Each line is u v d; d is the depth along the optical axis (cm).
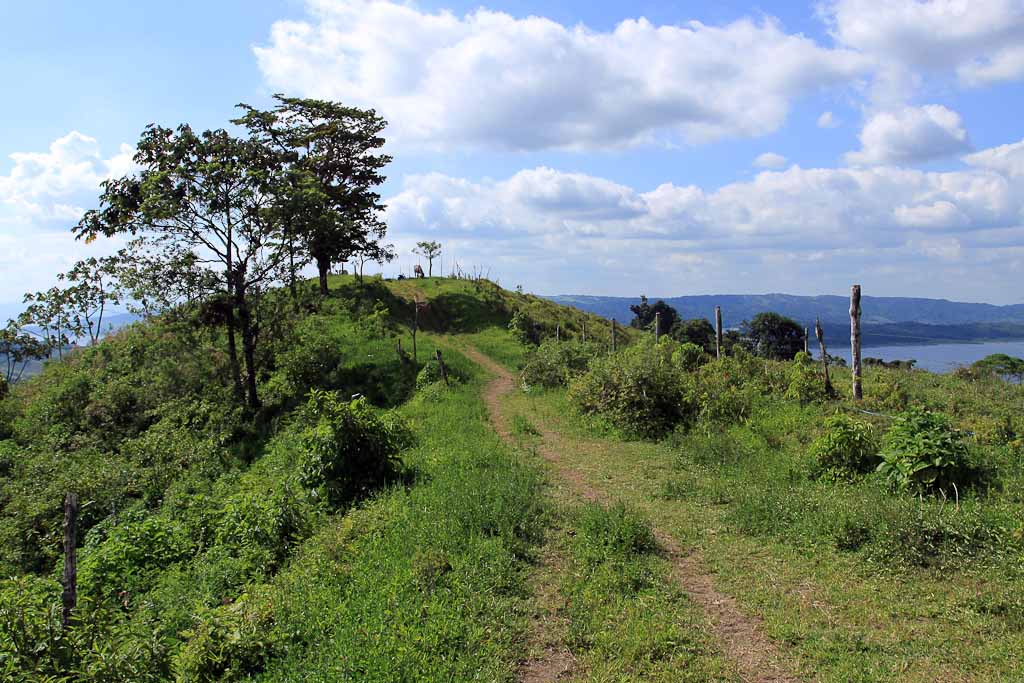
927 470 862
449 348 3209
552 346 2545
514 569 709
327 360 2727
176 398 2402
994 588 613
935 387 1605
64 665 572
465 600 631
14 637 587
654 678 523
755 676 524
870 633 571
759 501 897
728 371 1741
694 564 747
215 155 2370
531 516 857
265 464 1583
